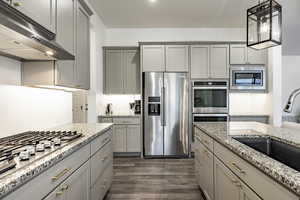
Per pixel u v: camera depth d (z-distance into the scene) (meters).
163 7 4.30
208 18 4.89
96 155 2.37
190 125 4.83
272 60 4.81
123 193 3.02
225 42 4.90
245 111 5.40
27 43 1.62
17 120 2.20
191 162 4.45
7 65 2.08
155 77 4.79
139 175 3.72
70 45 2.60
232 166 1.69
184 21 5.09
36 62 2.29
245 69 4.93
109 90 5.22
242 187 1.48
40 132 2.27
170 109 4.80
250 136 2.09
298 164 1.67
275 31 2.27
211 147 2.35
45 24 1.98
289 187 0.92
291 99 3.52
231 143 1.69
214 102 4.84
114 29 5.55
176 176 3.66
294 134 2.13
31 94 2.45
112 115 4.88
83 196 1.95
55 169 1.39
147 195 2.96
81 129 2.63
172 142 4.80
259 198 1.23
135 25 5.34
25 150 1.37
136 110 5.21
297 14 4.50
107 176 2.91
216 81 4.83
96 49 4.60
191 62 4.90
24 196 1.07
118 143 4.89
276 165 1.12
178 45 4.91
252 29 2.42
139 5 4.20
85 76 3.19
